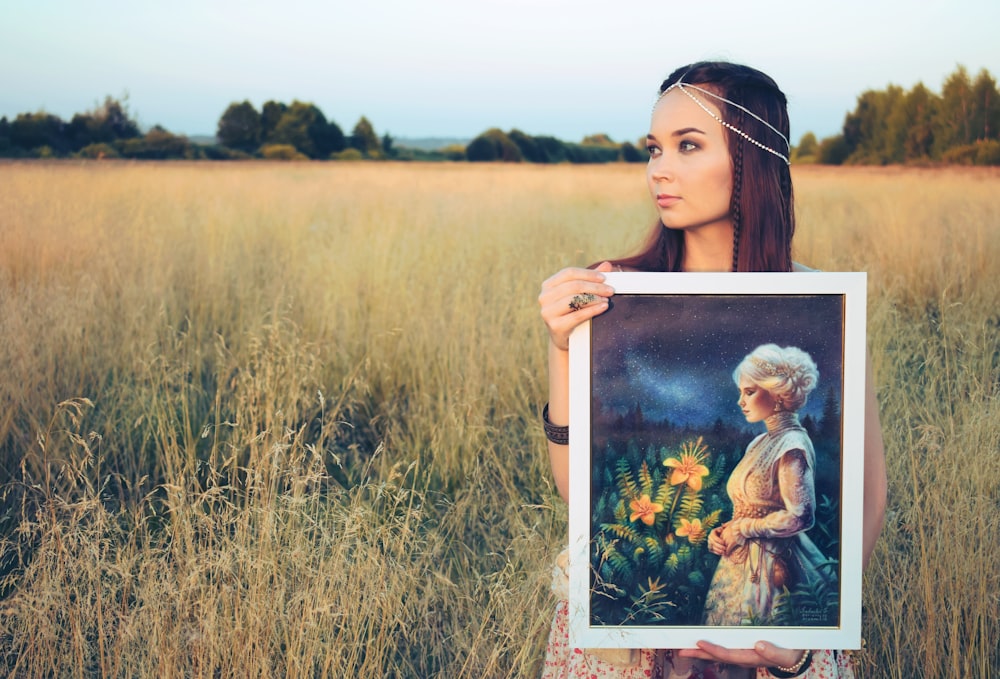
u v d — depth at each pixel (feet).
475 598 8.70
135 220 25.76
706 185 5.15
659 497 4.80
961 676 7.74
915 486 8.89
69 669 7.45
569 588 4.83
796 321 4.73
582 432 4.81
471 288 18.49
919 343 14.85
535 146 174.50
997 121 89.92
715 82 5.14
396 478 11.96
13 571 8.57
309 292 19.31
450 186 57.52
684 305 4.76
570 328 4.79
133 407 12.98
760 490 4.75
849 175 70.59
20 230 21.89
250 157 139.85
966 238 22.68
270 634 7.29
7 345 13.92
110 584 7.75
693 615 4.79
